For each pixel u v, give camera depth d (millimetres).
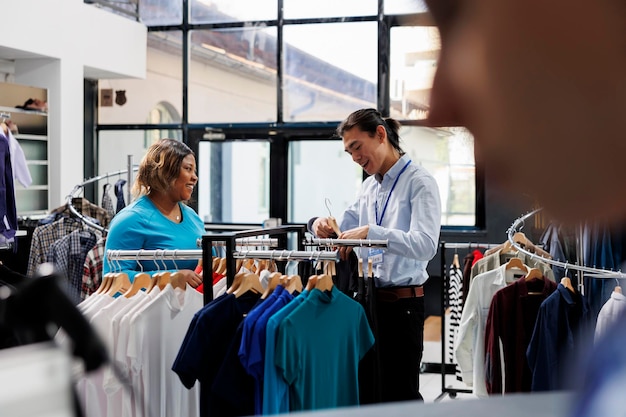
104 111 9883
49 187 8484
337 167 9180
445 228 8477
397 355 3373
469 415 284
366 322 2982
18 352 359
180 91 9672
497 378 4250
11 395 347
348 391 2945
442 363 5723
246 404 2812
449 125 300
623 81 266
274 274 3037
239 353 2736
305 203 9289
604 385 246
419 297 3414
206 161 9562
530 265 4914
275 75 9328
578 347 300
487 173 295
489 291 4562
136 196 3740
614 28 266
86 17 8711
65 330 439
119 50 9180
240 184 9445
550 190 278
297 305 2807
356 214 3842
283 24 9289
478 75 284
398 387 3373
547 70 273
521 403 287
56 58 8422
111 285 3264
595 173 271
